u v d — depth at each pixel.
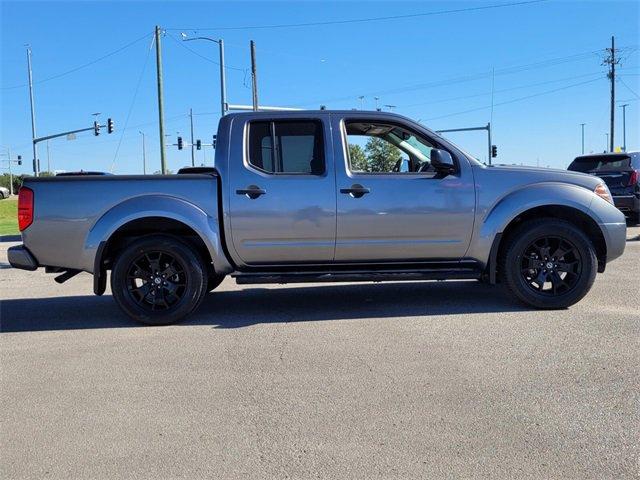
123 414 3.97
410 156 6.95
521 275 6.41
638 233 14.80
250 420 3.83
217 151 6.29
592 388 4.20
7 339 5.93
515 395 4.11
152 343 5.64
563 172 6.51
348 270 6.43
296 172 6.33
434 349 5.17
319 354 5.14
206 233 6.16
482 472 3.12
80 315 7.00
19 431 3.74
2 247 16.78
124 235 6.52
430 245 6.33
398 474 3.12
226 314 6.78
